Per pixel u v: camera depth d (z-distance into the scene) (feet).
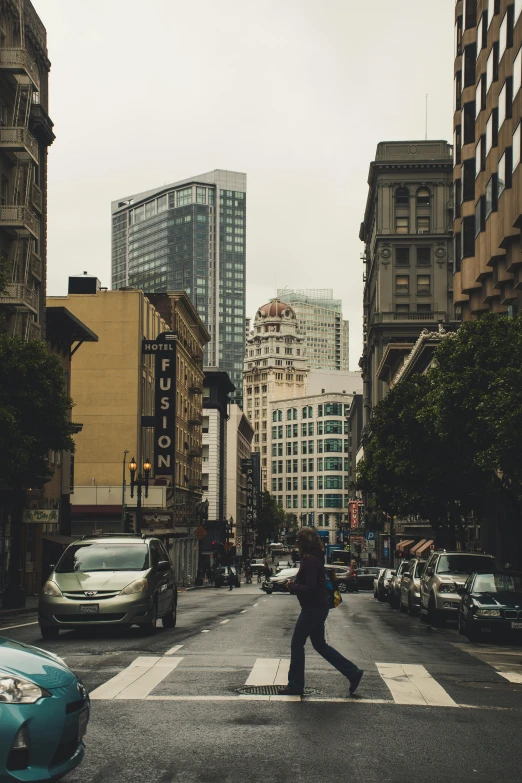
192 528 299.58
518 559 97.66
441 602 77.61
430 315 338.54
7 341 99.25
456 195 151.64
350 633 66.28
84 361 220.02
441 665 44.88
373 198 360.28
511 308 124.57
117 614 55.77
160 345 222.48
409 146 342.03
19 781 18.70
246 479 536.42
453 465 122.42
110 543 61.62
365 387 446.60
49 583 56.85
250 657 45.68
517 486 91.56
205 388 389.39
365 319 433.07
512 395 76.07
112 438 217.77
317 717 29.94
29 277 145.59
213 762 24.06
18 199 140.26
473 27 141.49
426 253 341.62
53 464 167.02
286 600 129.08
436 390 96.84
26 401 98.48
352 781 22.41
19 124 143.64
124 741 26.37
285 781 22.31
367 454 162.71
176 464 267.59
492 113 121.70
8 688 19.47
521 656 51.90
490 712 31.71
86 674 38.88
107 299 221.46
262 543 571.69
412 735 27.63
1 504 135.95
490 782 22.63
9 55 134.31
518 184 105.81
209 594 166.61
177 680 37.40
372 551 338.54
